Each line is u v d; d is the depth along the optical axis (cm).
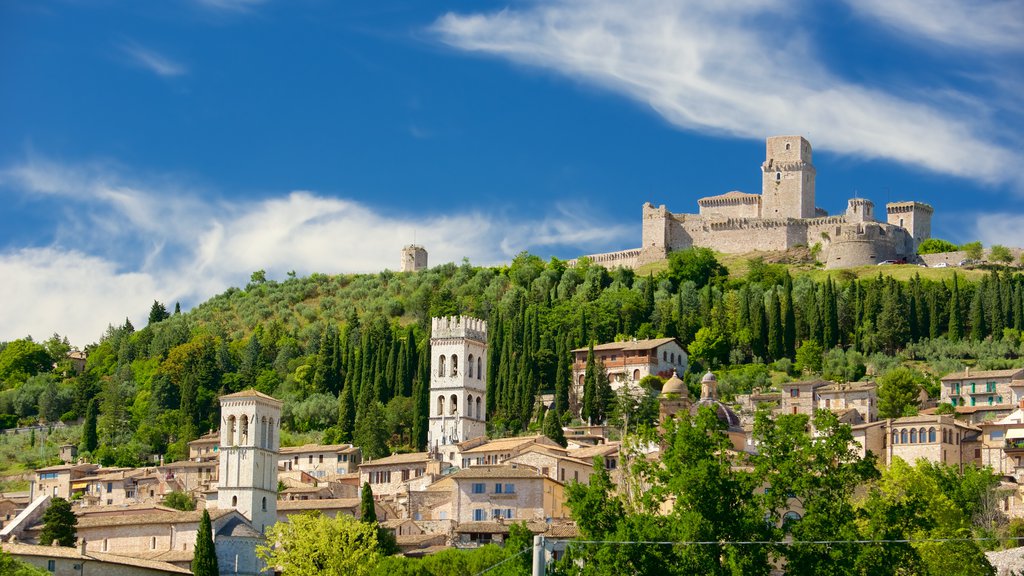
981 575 17375
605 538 14688
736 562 14225
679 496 15038
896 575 14825
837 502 15262
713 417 15875
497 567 15450
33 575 16788
